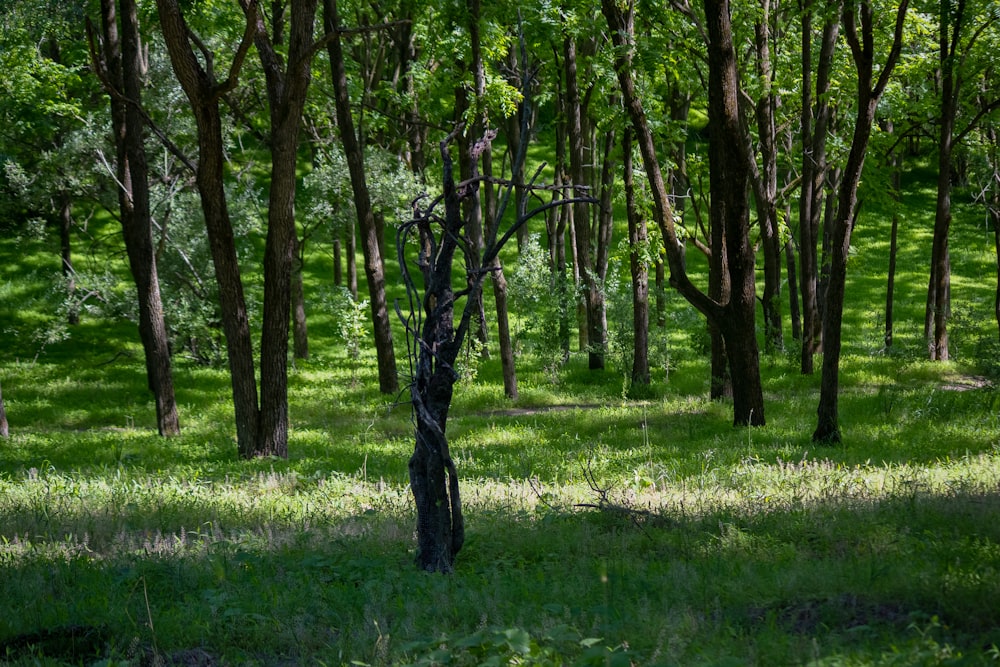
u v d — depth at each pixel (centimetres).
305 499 1115
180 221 2956
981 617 511
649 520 888
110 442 1889
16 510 970
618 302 2652
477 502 1049
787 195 2894
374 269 2620
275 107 1567
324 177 3019
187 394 2714
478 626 553
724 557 728
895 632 501
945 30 2314
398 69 3189
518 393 2539
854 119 2612
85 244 3956
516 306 2978
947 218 2656
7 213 3447
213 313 3052
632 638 498
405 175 3052
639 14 2103
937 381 2408
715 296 1862
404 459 1530
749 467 1226
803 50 2375
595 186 2950
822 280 2789
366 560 729
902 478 1018
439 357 724
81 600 602
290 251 1596
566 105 2764
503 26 2338
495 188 2941
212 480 1313
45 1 2438
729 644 480
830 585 591
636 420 1977
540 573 674
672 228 1739
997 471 1089
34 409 2570
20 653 508
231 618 569
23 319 3547
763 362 2734
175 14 1417
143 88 2769
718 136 1716
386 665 483
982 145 2916
